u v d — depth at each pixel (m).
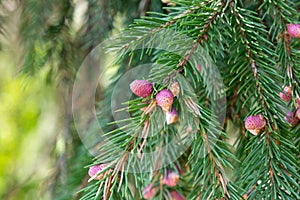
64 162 0.87
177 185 0.58
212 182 0.52
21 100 1.18
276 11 0.56
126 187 0.50
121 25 0.83
